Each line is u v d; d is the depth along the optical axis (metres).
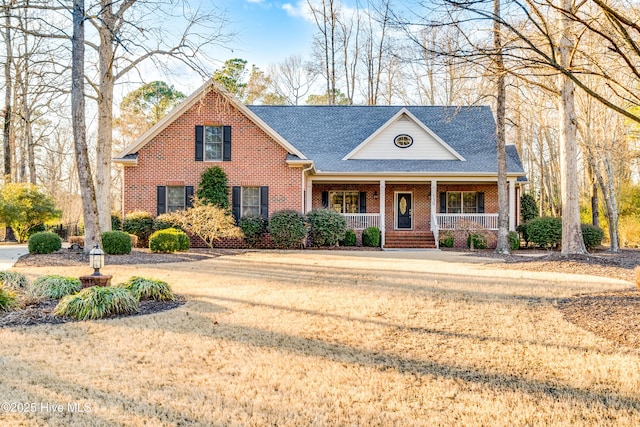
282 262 13.22
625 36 4.14
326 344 5.09
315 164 21.14
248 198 18.98
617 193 26.61
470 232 19.97
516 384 4.02
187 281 9.45
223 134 18.77
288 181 18.88
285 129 23.92
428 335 5.45
